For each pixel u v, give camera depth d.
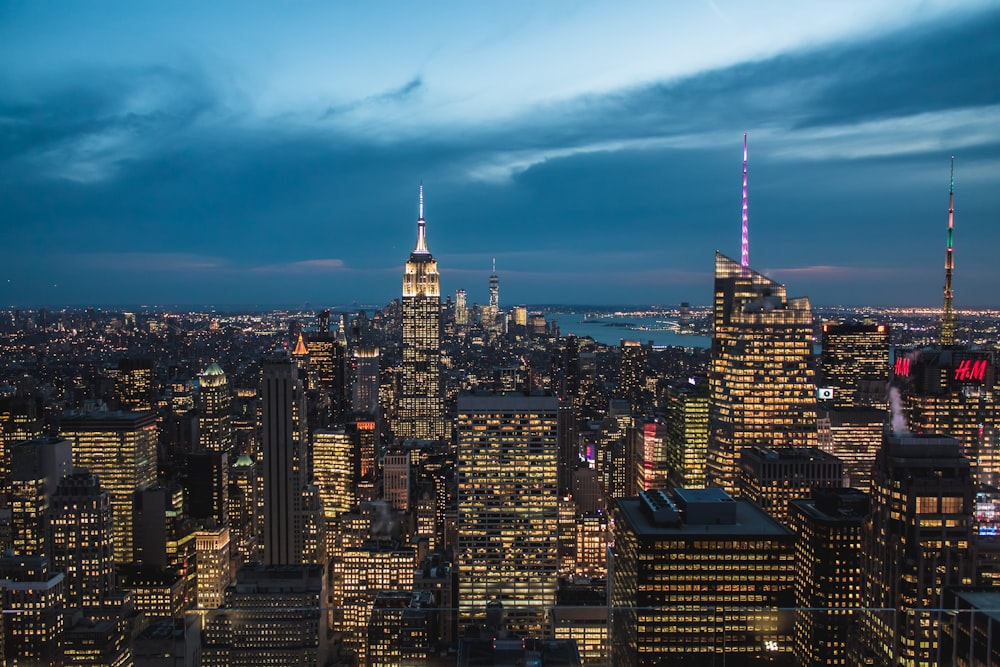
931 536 163.75
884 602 170.00
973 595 117.94
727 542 181.38
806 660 172.38
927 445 172.38
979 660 111.69
